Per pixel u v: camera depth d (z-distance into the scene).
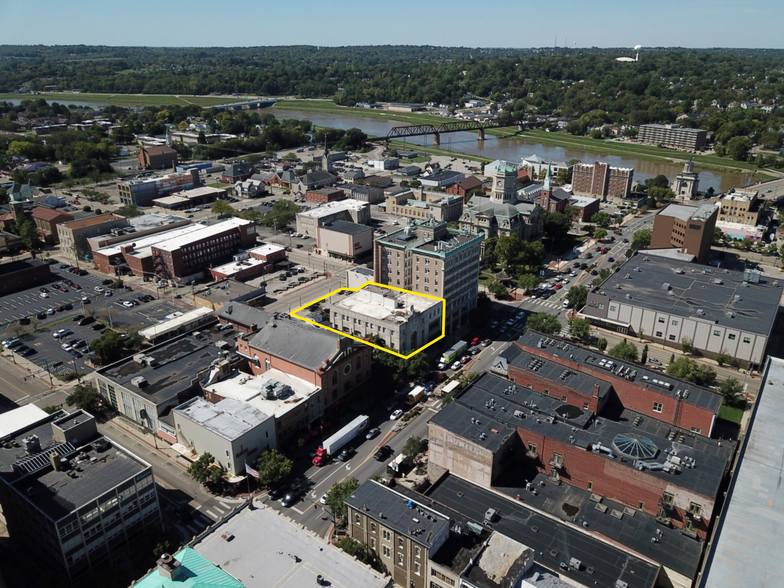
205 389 161.00
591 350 169.25
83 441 132.38
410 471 146.62
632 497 123.19
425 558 104.94
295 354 168.25
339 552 103.62
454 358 198.50
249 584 96.69
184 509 133.88
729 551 94.06
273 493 138.25
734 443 135.88
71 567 111.62
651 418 147.50
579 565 107.25
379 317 192.88
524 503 125.19
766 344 189.25
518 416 139.75
